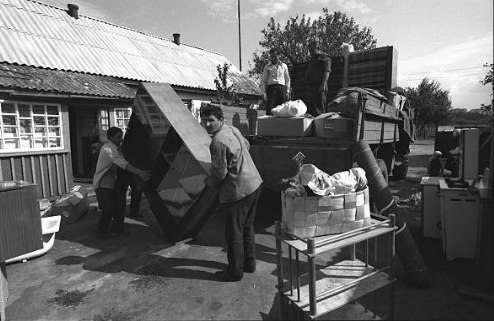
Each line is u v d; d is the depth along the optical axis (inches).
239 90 559.2
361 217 106.5
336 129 174.4
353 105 175.3
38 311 118.9
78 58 385.1
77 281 139.6
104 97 326.6
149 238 187.8
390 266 106.6
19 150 277.9
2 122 267.9
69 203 223.0
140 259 159.2
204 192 157.1
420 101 1416.1
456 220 141.1
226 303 118.9
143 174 180.4
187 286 131.6
